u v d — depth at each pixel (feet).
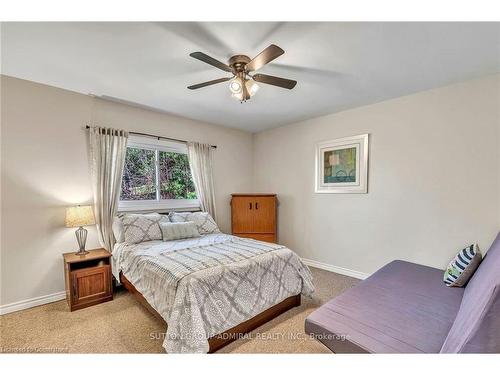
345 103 10.06
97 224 9.17
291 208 13.39
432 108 8.58
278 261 7.53
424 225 8.83
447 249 8.34
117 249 8.86
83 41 5.71
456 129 8.09
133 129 10.45
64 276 8.57
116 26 5.16
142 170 11.00
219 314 5.79
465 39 5.60
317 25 5.14
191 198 12.73
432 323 4.61
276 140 14.17
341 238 11.24
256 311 6.58
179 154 12.26
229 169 14.26
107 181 9.41
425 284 6.43
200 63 6.77
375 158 10.07
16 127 7.80
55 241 8.48
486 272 4.58
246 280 6.55
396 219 9.52
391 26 5.15
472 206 7.84
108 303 8.22
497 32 5.32
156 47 5.97
